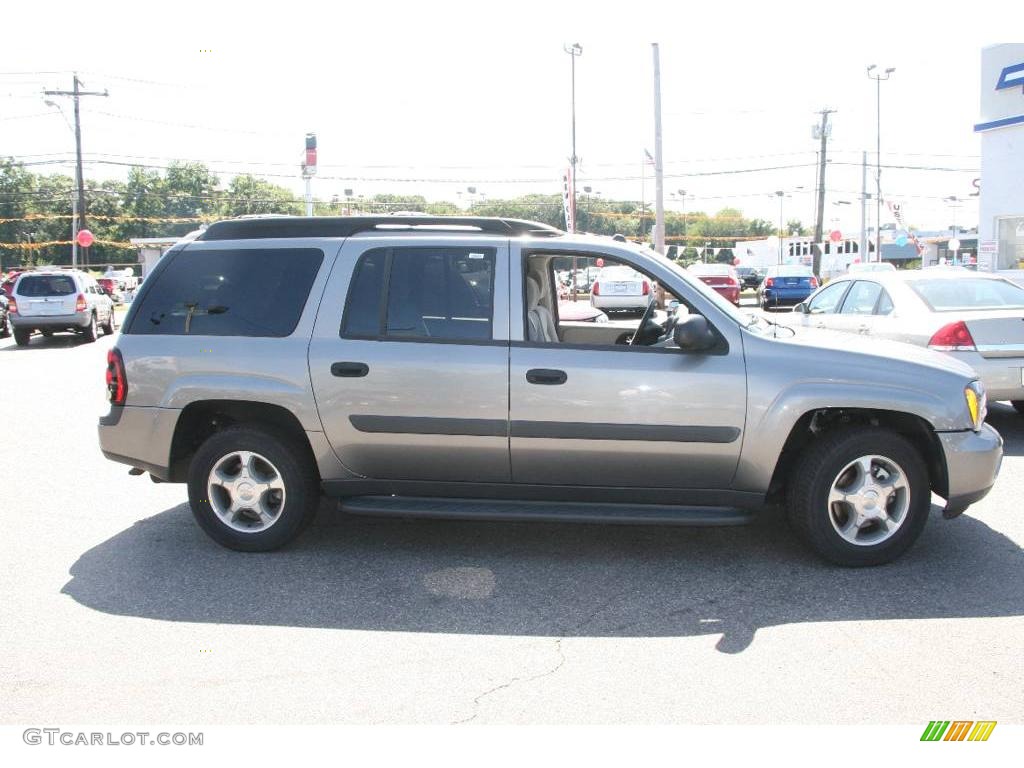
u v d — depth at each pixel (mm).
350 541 5348
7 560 5051
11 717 3285
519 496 4887
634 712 3283
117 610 4312
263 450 4973
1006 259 18844
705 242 75438
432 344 4797
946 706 3307
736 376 4605
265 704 3367
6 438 8789
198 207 83312
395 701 3385
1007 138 18297
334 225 5090
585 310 7973
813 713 3262
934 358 4879
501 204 64188
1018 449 7582
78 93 40719
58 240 82625
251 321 4980
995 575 4645
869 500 4703
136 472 5293
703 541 5297
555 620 4160
